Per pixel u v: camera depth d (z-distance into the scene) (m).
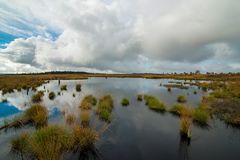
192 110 10.33
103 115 9.16
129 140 6.62
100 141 6.40
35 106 8.91
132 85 33.62
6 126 7.43
